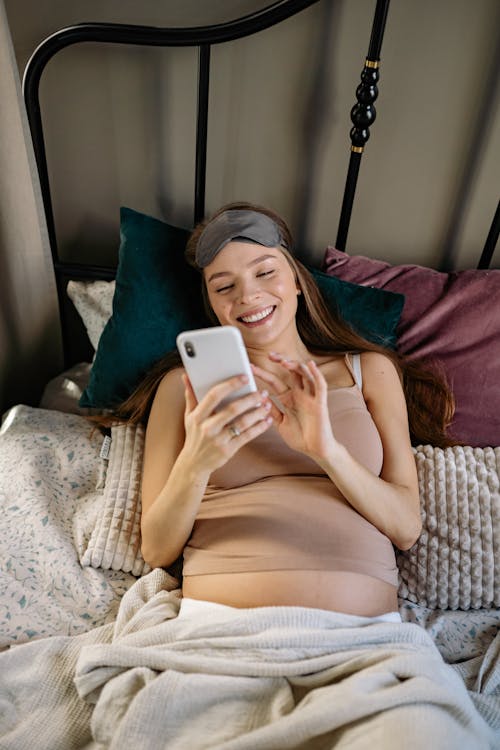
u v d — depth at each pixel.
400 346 1.22
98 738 0.75
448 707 0.70
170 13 1.22
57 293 1.49
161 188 1.42
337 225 1.41
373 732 0.66
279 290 0.98
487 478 1.04
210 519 0.97
